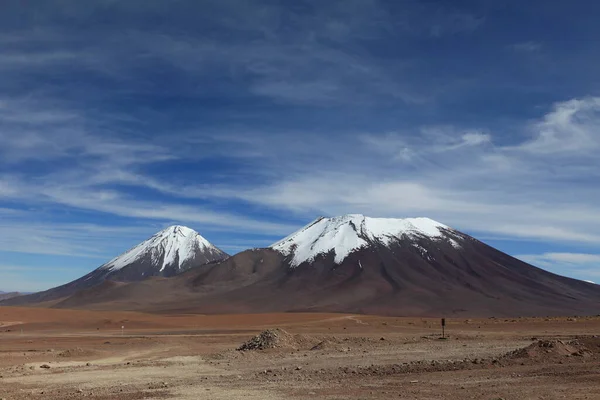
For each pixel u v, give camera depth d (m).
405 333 74.06
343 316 131.38
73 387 26.70
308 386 26.00
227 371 33.19
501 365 31.98
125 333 81.81
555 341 36.59
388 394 23.14
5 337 73.06
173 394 24.14
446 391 23.58
